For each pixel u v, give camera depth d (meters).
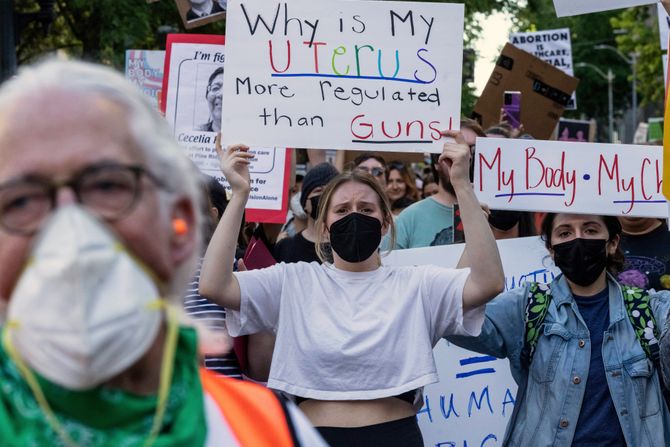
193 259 1.75
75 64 1.67
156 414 1.65
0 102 1.62
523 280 5.06
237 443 1.78
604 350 3.92
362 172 4.05
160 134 1.68
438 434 4.88
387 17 4.57
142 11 16.75
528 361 4.03
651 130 20.73
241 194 4.05
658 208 4.65
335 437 3.73
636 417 3.85
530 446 3.92
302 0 4.57
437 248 4.81
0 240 1.55
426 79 4.56
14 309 1.49
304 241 5.64
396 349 3.80
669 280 5.27
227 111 4.56
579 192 4.68
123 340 1.50
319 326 3.83
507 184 4.72
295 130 4.57
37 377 1.59
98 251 1.50
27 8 16.86
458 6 4.55
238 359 4.38
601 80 53.81
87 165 1.56
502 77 8.65
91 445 1.58
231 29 4.58
